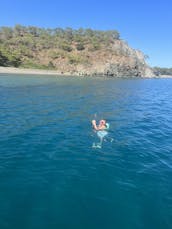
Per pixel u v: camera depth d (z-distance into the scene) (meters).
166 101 38.25
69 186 9.65
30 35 167.12
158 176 10.93
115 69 133.38
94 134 16.91
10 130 16.92
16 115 21.64
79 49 152.50
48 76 93.81
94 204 8.50
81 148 14.05
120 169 11.48
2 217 7.57
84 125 19.25
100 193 9.25
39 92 39.72
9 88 42.97
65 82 65.69
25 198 8.68
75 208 8.21
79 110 25.64
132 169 11.55
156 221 7.75
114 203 8.62
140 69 158.88
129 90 54.31
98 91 47.22
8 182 9.77
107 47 158.00
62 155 12.84
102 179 10.38
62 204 8.41
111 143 15.26
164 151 14.33
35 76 86.94
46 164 11.63
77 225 7.36
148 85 78.00
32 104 27.80
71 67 128.25
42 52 144.25
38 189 9.32
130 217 7.88
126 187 9.78
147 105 32.53
